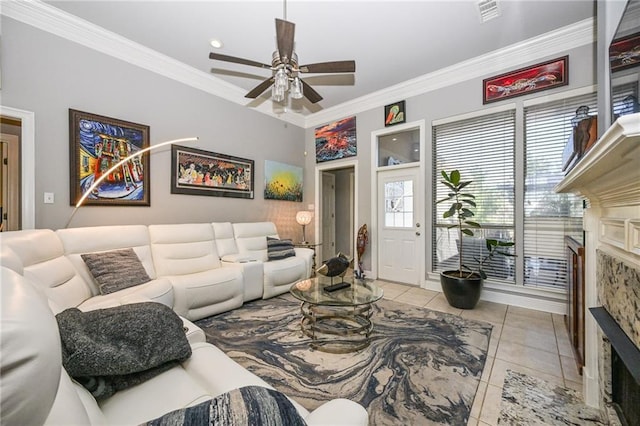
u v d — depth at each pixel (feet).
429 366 6.14
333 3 7.82
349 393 5.24
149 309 3.92
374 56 10.56
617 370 4.16
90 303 6.33
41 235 6.28
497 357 6.53
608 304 4.19
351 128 15.33
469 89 11.20
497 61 10.44
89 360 2.89
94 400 2.75
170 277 8.77
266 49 10.32
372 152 14.47
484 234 10.95
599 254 4.69
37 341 1.07
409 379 5.67
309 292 7.95
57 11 8.27
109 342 3.24
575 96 9.09
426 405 4.93
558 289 9.36
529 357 6.52
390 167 13.82
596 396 4.83
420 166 12.63
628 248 3.27
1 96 7.63
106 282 7.30
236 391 2.08
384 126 13.91
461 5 7.90
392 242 13.96
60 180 8.64
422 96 12.51
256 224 13.48
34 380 1.02
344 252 21.27
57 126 8.58
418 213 12.94
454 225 11.07
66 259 6.88
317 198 17.26
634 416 3.56
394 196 13.88
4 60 7.65
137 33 9.40
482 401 5.04
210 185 12.74
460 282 9.62
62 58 8.63
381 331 7.92
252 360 6.40
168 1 7.89
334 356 6.57
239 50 10.39
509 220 10.40
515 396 5.16
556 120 9.46
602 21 5.90
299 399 5.09
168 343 3.73
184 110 11.75
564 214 9.32
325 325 8.26
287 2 7.80
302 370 5.99
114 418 2.83
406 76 12.20
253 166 14.64
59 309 4.17
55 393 1.17
